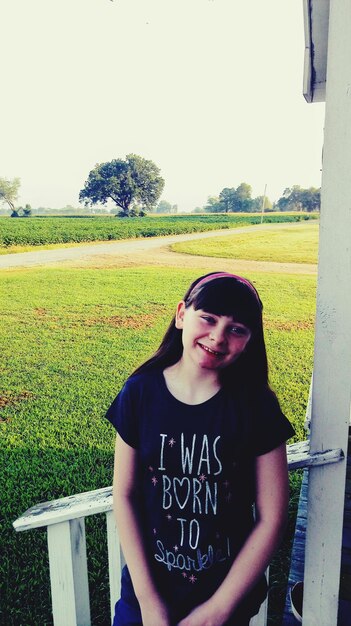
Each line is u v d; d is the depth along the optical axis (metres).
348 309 1.15
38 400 6.00
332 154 1.11
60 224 33.69
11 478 3.93
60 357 7.96
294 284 15.40
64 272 18.25
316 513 1.31
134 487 1.12
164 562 1.09
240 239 28.61
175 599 1.08
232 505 1.06
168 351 1.12
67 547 1.35
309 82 2.56
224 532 1.06
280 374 6.87
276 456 1.03
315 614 1.41
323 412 1.23
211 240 28.38
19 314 11.41
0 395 6.20
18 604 2.43
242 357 1.05
